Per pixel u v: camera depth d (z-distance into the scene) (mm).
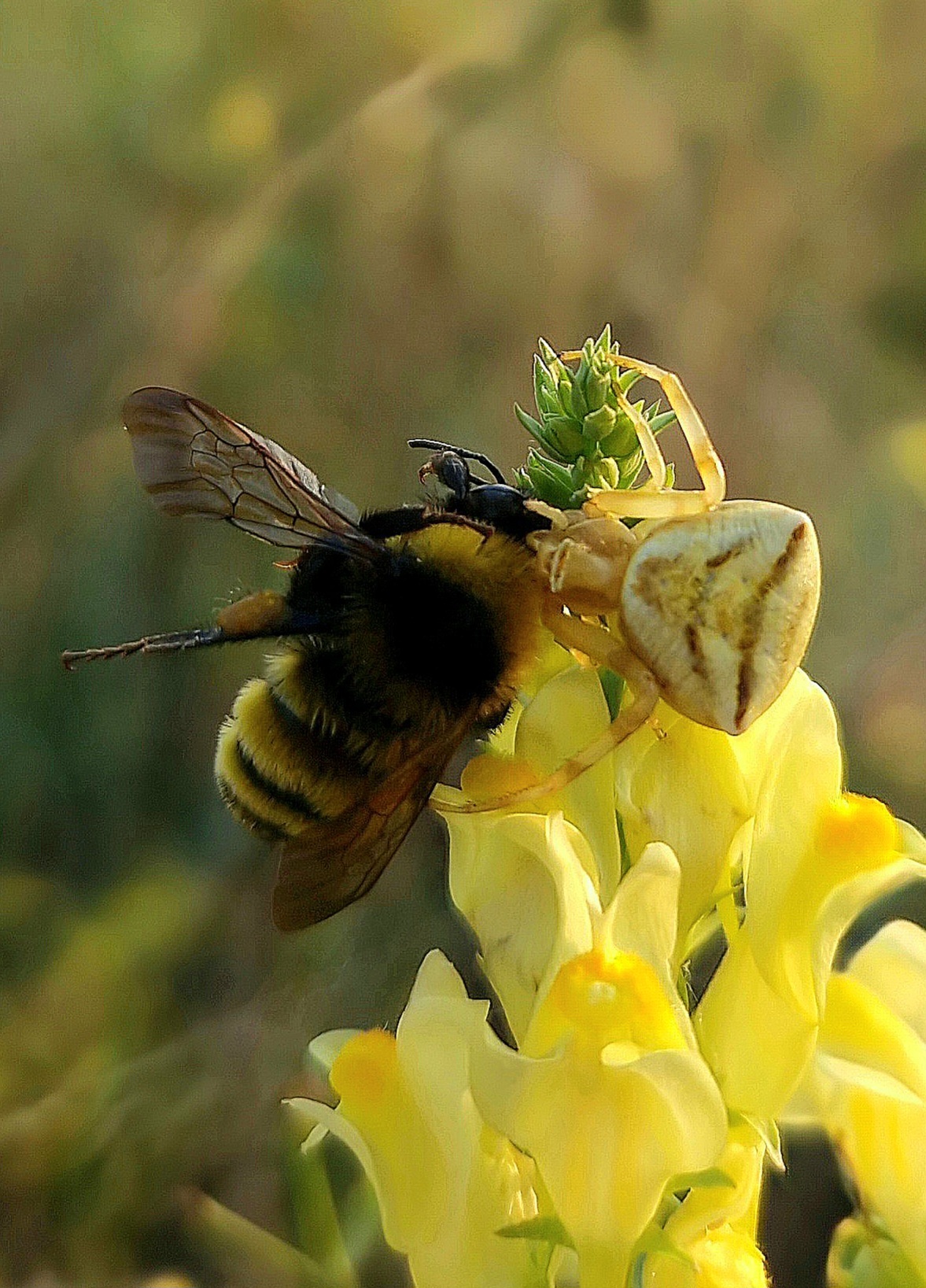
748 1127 141
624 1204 135
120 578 258
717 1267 142
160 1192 207
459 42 278
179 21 285
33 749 249
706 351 273
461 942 233
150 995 226
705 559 135
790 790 139
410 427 265
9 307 265
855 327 298
